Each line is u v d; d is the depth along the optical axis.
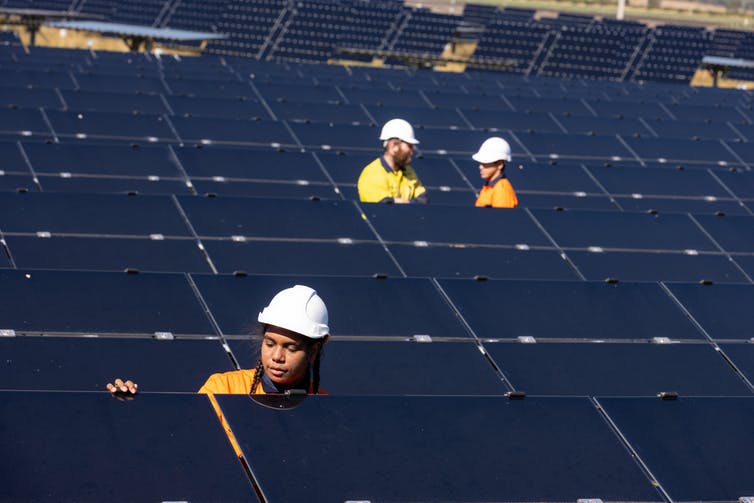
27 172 19.58
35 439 6.45
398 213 14.92
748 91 45.75
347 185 20.73
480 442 7.07
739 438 7.46
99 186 19.64
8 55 38.25
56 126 24.30
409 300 11.24
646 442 7.30
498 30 60.25
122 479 6.28
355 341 10.55
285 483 6.44
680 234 15.67
